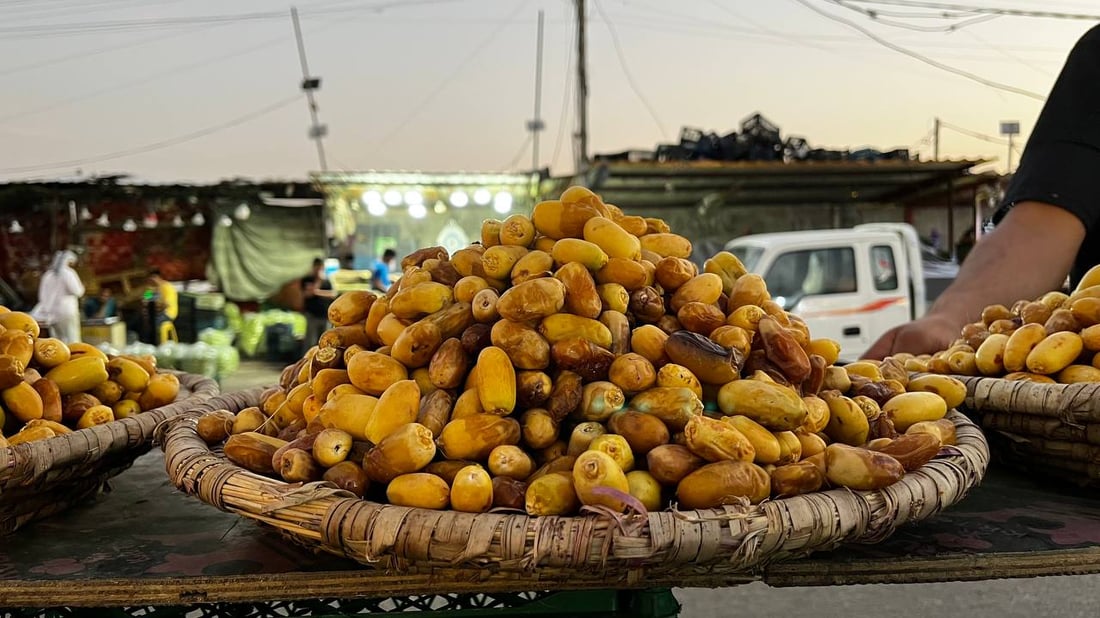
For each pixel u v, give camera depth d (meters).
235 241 4.32
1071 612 1.21
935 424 0.56
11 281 4.34
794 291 2.33
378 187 4.02
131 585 0.46
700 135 3.82
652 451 0.48
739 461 0.46
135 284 4.40
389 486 0.47
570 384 0.52
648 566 0.43
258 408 0.64
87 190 4.03
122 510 0.60
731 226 4.13
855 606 1.28
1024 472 0.65
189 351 3.05
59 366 0.66
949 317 0.83
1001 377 0.67
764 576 0.46
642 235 0.64
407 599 0.52
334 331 0.60
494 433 0.49
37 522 0.57
